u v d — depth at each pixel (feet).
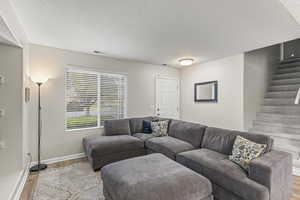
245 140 7.27
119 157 10.34
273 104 13.74
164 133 12.30
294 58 16.90
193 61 14.71
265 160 5.97
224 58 13.67
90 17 7.13
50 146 10.98
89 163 10.77
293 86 13.48
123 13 6.77
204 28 8.14
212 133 9.27
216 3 6.01
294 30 8.21
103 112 13.42
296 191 7.40
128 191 5.05
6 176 7.97
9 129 8.41
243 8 6.31
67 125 11.86
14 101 8.51
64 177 8.78
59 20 7.41
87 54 12.42
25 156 9.27
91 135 12.57
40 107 10.51
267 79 14.89
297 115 11.96
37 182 8.25
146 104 15.49
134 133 13.09
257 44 10.44
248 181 5.72
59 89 11.31
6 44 8.25
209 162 7.09
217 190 6.60
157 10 6.53
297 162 9.48
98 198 6.98
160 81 16.38
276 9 6.31
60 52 11.34
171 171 6.12
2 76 8.31
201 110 15.58
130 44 10.46
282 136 11.16
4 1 5.58
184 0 5.86
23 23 7.71
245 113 12.64
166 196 4.96
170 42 10.13
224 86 13.67
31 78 9.96
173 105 17.30
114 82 13.98
